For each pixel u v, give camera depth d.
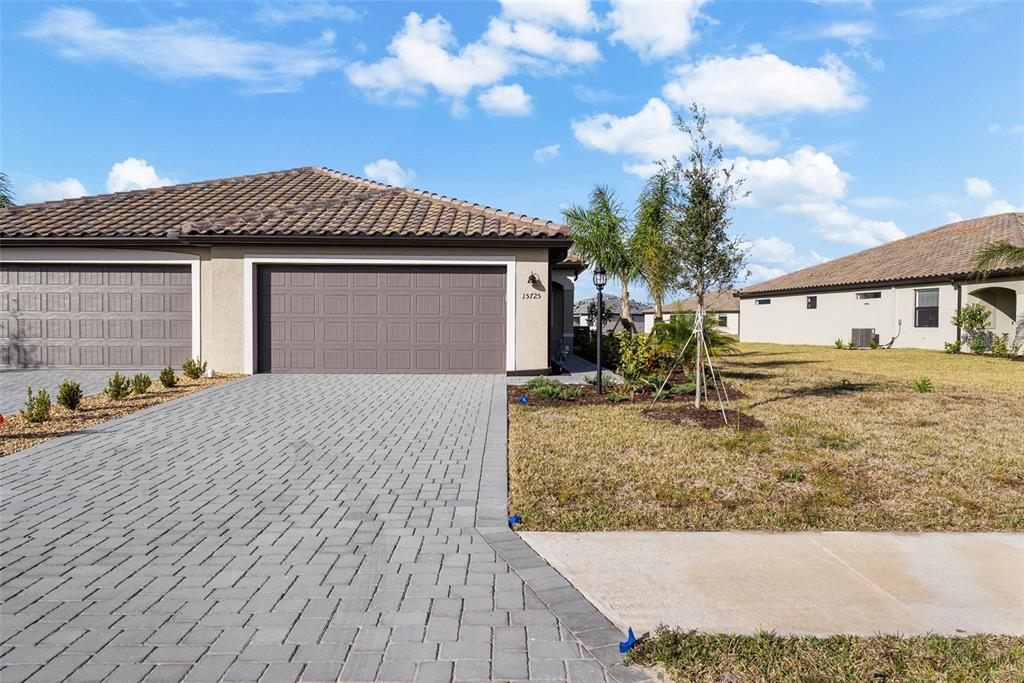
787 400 10.75
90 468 6.37
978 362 18.80
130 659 3.01
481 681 2.85
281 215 14.33
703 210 10.55
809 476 6.14
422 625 3.34
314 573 3.98
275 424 8.55
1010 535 4.72
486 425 8.48
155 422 8.63
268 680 2.85
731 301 45.94
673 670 2.95
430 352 13.63
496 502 5.39
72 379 12.48
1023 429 8.27
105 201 15.90
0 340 14.01
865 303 27.16
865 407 10.02
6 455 6.87
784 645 3.16
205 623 3.35
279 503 5.34
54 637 3.20
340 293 13.54
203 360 13.83
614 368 15.70
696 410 9.62
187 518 4.97
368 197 16.38
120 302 13.95
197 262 13.78
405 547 4.42
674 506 5.32
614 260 18.55
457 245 13.35
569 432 8.05
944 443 7.44
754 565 4.17
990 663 2.98
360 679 2.86
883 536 4.70
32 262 13.84
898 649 3.13
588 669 2.96
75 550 4.33
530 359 13.58
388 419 8.90
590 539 4.61
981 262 19.42
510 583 3.86
